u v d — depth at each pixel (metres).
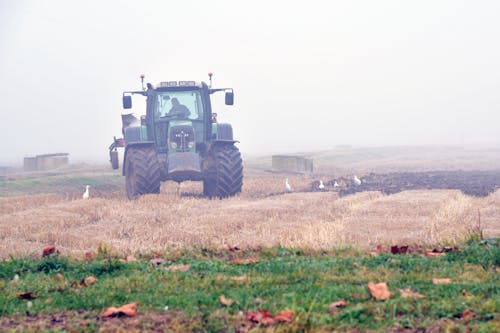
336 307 13.23
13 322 12.92
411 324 11.91
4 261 19.77
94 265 18.39
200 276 16.81
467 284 14.84
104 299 14.21
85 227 29.80
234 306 13.31
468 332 11.49
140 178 42.75
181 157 43.06
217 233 26.98
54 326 12.56
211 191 46.88
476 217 31.19
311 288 14.60
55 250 23.50
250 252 21.73
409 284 15.13
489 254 18.09
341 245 21.81
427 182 58.28
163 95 46.44
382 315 12.48
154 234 26.94
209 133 46.59
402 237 24.67
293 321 11.95
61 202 42.62
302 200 40.50
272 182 59.91
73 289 15.73
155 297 14.35
